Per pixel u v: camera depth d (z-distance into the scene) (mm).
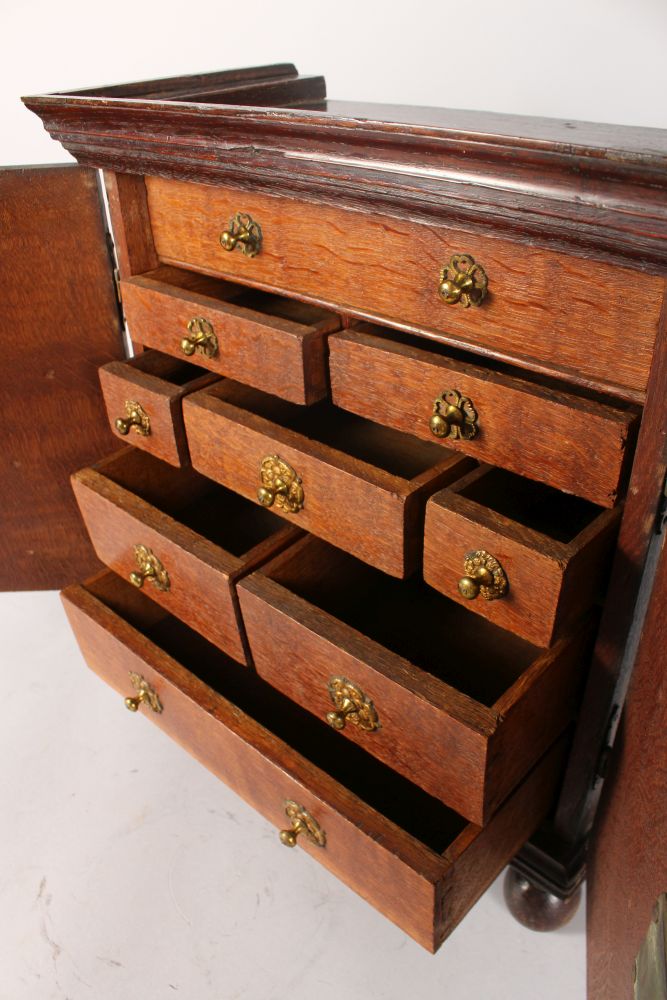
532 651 920
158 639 1132
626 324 580
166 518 921
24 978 959
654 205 493
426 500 731
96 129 823
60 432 1126
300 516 823
